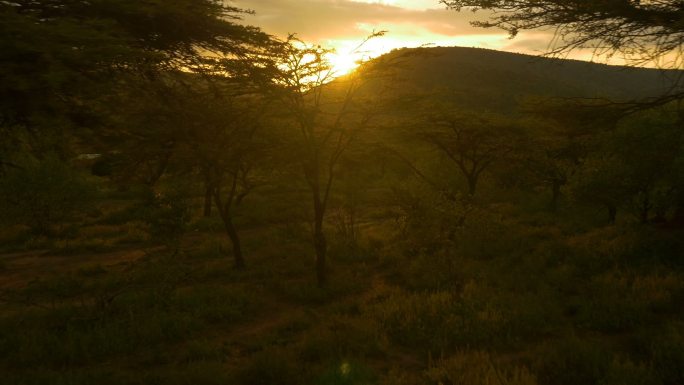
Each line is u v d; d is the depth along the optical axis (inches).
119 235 947.3
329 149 688.4
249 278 613.0
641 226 653.3
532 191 1456.7
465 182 1251.2
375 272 632.4
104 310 431.5
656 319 364.5
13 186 927.0
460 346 346.0
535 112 345.7
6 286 608.4
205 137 431.5
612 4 220.2
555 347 311.0
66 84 191.3
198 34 275.0
